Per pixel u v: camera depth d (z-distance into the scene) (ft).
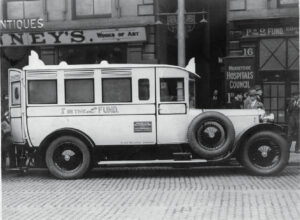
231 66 54.13
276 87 60.44
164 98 38.29
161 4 64.49
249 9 60.49
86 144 37.83
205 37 70.79
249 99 46.55
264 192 30.45
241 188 32.09
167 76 38.29
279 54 60.18
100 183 35.70
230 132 37.37
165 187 33.12
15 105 39.65
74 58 65.21
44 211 25.94
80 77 38.47
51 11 65.00
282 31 59.88
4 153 41.29
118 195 30.40
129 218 23.80
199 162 37.63
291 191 30.71
